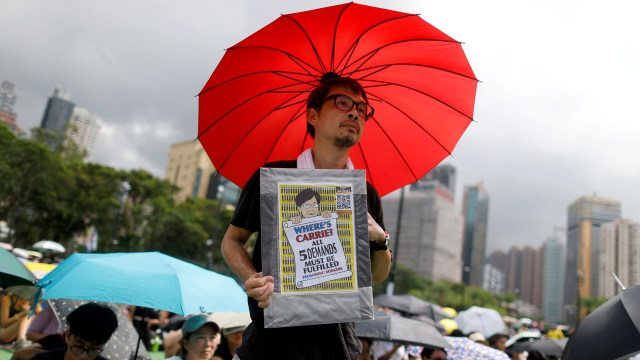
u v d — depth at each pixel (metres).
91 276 3.55
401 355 8.23
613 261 152.88
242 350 1.82
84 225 52.22
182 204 82.69
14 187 46.31
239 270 1.83
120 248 56.91
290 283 1.63
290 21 2.03
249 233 1.98
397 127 2.45
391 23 2.04
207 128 2.26
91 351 3.67
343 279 1.69
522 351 8.18
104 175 57.03
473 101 2.28
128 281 3.56
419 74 2.29
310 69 2.27
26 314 5.79
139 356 4.71
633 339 2.78
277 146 2.48
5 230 41.81
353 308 1.67
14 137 44.66
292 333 1.74
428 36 2.10
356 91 2.11
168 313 8.93
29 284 4.43
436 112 2.37
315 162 2.08
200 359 4.47
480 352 6.24
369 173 2.56
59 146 59.38
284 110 2.40
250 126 2.38
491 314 11.98
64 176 50.22
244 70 2.19
